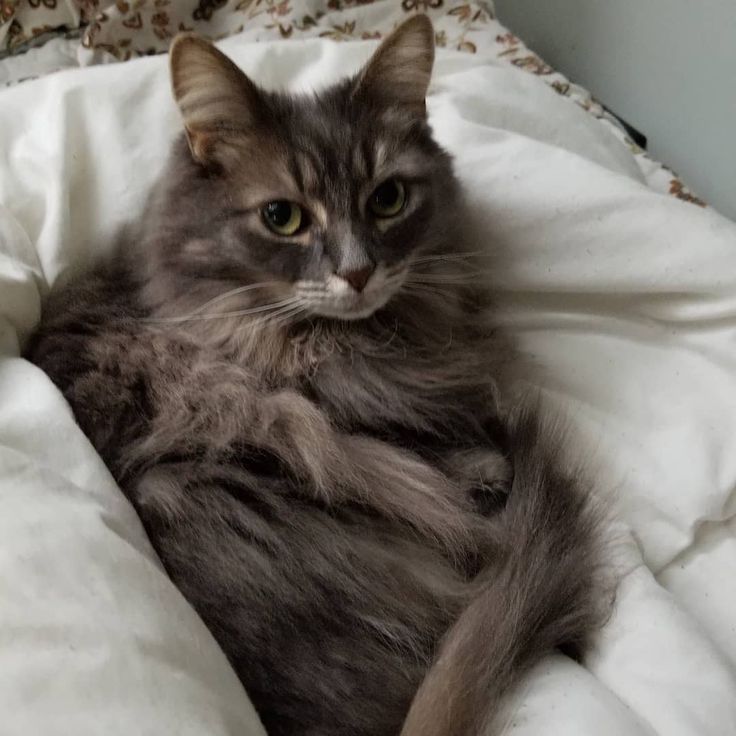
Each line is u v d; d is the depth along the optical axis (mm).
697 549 333
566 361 377
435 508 311
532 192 367
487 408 351
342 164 303
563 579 288
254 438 308
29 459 258
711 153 512
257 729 238
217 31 595
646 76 552
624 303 374
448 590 302
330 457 308
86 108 395
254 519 291
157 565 265
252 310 316
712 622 313
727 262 341
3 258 334
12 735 194
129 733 201
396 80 321
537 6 641
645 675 278
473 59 453
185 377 321
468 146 388
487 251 376
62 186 369
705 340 357
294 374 326
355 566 292
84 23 599
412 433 336
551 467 320
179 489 293
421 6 571
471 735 248
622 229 356
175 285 326
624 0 551
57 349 329
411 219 319
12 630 210
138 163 390
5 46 589
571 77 639
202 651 237
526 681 270
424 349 346
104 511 258
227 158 310
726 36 471
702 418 347
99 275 358
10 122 391
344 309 304
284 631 273
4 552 225
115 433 309
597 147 437
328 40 459
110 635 217
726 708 265
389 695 273
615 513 333
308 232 304
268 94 321
